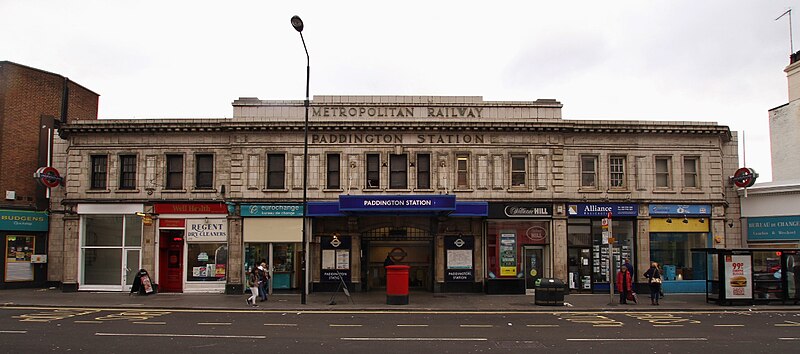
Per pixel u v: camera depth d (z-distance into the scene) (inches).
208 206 1117.7
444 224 1127.6
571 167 1133.7
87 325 695.1
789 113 1411.2
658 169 1155.9
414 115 1138.7
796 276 952.9
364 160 1122.7
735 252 941.2
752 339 612.7
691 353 532.7
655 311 869.8
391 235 1159.0
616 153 1141.7
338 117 1135.0
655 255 1137.4
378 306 902.4
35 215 1179.3
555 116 1145.4
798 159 1384.1
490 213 1107.3
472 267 1122.7
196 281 1114.7
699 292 1123.3
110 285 1128.8
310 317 791.1
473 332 655.8
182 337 609.6
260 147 1123.3
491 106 1143.6
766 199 1179.9
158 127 1126.4
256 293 936.3
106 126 1132.5
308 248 1114.7
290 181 1117.1
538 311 862.5
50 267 1183.6
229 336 618.8
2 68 1216.2
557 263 1106.1
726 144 1226.6
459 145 1123.9
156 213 1122.0
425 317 794.2
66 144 1203.2
